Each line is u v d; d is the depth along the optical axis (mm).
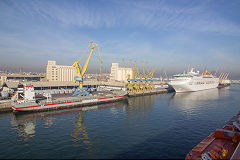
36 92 136375
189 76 185875
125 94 133750
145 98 143375
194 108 98750
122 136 53750
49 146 46500
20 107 82750
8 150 44156
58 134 55719
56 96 118688
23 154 42031
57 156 41000
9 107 91062
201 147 40188
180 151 43312
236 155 33094
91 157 40469
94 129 60688
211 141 42688
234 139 41531
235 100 129250
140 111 91062
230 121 60344
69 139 51375
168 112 88125
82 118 76188
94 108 99875
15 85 143625
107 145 47094
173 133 56375
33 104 86438
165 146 46281
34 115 81500
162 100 131750
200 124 66500
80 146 46469
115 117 77875
